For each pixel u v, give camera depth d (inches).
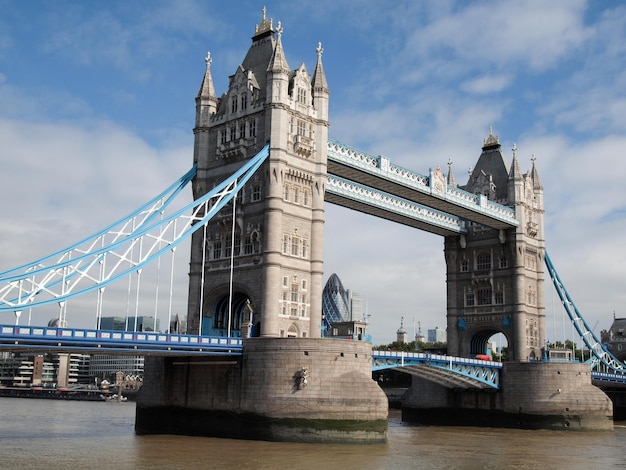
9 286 2222.0
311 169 3144.7
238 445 2443.4
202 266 3034.0
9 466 1911.9
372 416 2603.3
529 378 3937.0
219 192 3189.0
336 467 2032.5
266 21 3371.1
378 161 3531.0
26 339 2138.3
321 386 2576.3
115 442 2517.2
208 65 3410.4
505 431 3713.1
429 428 3833.7
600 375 4598.9
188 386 2881.4
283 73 3075.8
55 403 6894.7
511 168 4512.8
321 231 3127.5
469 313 4522.6
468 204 4050.2
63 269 2384.4
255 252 3016.7
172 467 1950.1
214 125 3302.2
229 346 2664.9
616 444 3036.4
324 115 3223.4
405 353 3400.6
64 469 1882.4
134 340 2379.4
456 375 3791.8
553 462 2394.2
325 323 5777.6
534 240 4581.7
